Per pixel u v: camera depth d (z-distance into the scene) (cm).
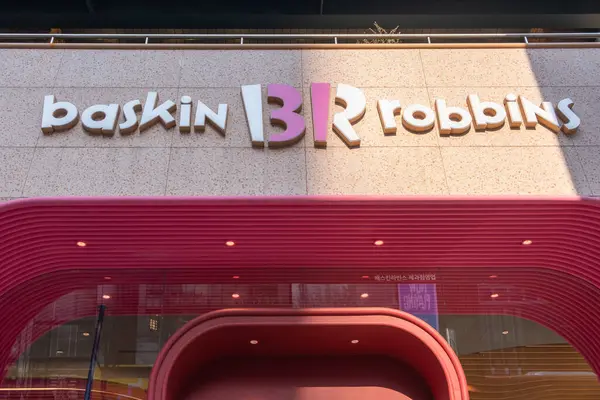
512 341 708
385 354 777
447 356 678
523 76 706
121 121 659
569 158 643
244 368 770
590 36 736
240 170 629
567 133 654
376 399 753
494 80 702
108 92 680
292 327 686
